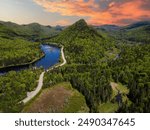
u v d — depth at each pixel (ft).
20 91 643.45
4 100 590.14
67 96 644.69
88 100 620.08
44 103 597.52
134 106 589.32
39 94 652.89
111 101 650.84
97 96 648.79
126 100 624.59
